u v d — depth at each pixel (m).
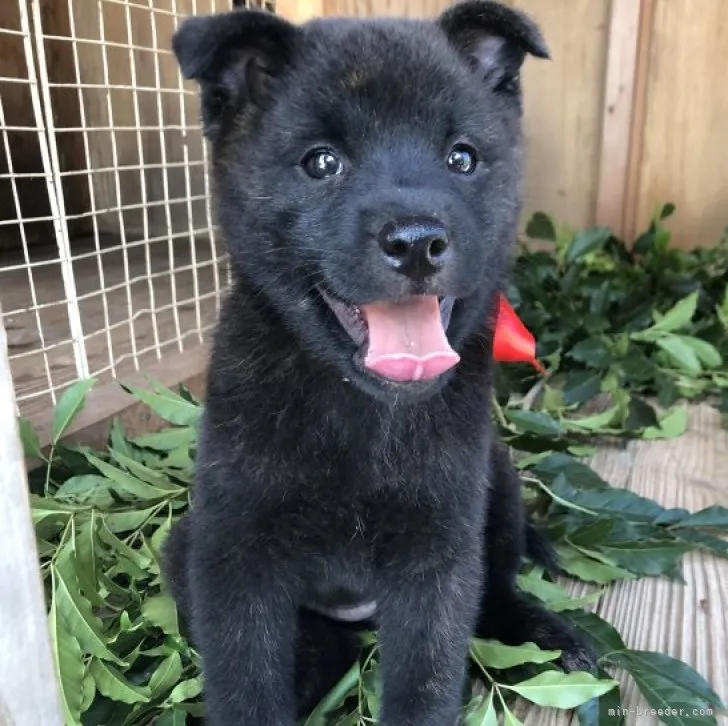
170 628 0.31
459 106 0.28
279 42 0.28
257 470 0.27
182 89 0.53
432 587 0.29
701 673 0.32
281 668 0.29
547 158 0.80
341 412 0.28
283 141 0.27
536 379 0.61
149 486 0.39
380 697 0.29
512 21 0.30
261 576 0.28
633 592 0.37
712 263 0.74
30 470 0.40
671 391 0.57
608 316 0.68
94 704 0.30
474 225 0.27
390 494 0.28
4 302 0.69
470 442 0.29
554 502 0.42
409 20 0.31
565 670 0.31
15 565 0.19
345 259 0.26
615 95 0.76
